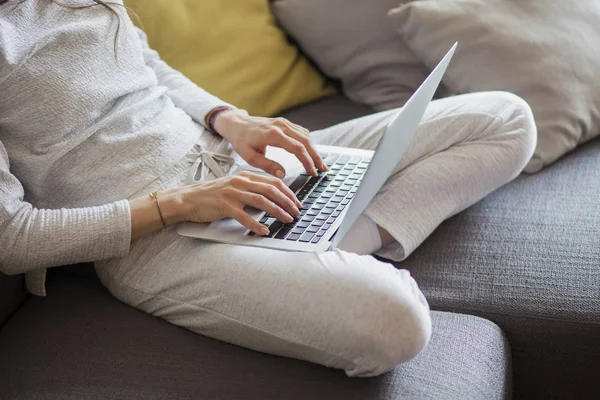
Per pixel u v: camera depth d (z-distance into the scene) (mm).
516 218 1537
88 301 1422
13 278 1431
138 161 1407
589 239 1446
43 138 1348
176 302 1298
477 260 1444
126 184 1388
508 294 1364
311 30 1980
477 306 1358
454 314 1340
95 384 1224
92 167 1379
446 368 1196
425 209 1456
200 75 1879
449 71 1810
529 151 1532
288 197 1309
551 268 1397
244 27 1949
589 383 1341
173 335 1310
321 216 1313
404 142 1326
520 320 1332
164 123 1480
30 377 1255
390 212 1434
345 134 1625
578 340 1312
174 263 1308
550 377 1354
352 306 1140
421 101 1344
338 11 1948
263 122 1486
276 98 1963
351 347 1143
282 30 2049
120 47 1469
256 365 1229
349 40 1963
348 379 1184
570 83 1745
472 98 1575
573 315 1312
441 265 1448
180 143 1474
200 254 1284
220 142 1566
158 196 1319
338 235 1209
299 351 1200
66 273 1537
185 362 1249
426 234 1455
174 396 1186
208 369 1231
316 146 1554
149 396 1190
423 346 1158
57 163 1357
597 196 1566
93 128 1382
